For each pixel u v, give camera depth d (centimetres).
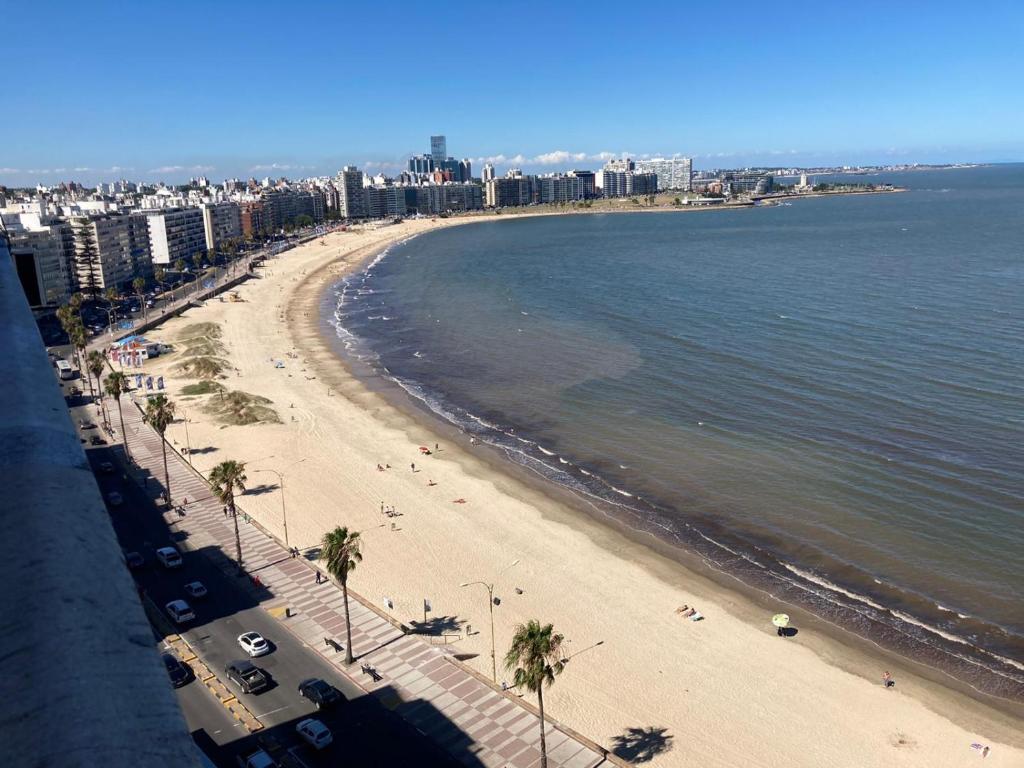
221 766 5003
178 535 8444
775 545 8194
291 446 11331
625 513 9081
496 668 6272
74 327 15838
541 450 11100
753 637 6744
